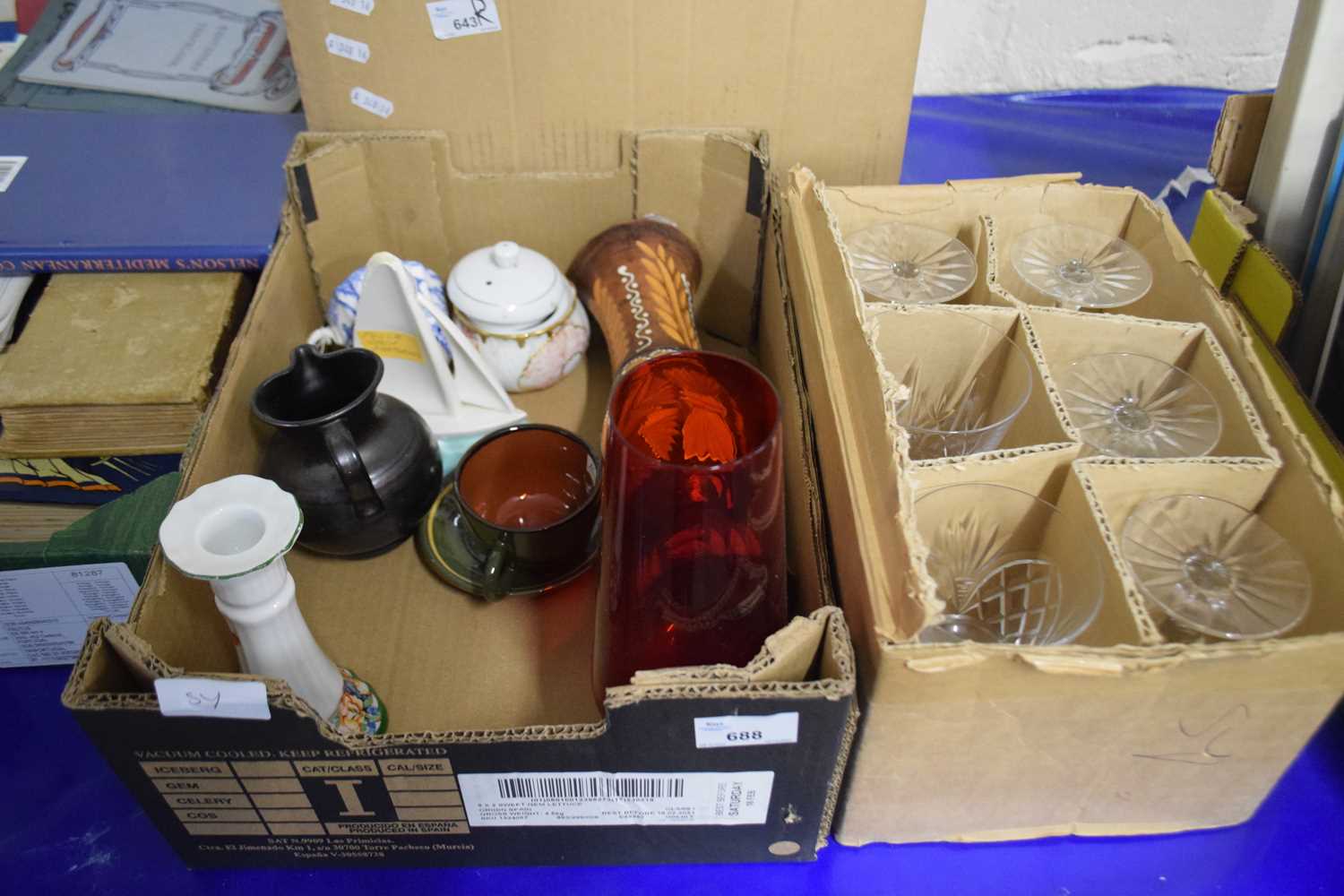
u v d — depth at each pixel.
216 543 0.48
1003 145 1.12
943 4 1.15
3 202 0.75
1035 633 0.52
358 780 0.48
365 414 0.60
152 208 0.75
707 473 0.44
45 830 0.59
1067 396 0.62
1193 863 0.56
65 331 0.68
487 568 0.60
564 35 0.73
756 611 0.50
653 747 0.46
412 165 0.78
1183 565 0.51
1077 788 0.52
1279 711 0.46
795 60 0.75
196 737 0.45
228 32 0.96
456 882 0.56
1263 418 0.54
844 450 0.53
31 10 1.04
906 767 0.50
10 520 0.72
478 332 0.74
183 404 0.65
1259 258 0.67
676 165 0.78
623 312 0.74
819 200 0.68
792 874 0.57
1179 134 1.13
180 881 0.56
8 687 0.66
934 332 0.63
